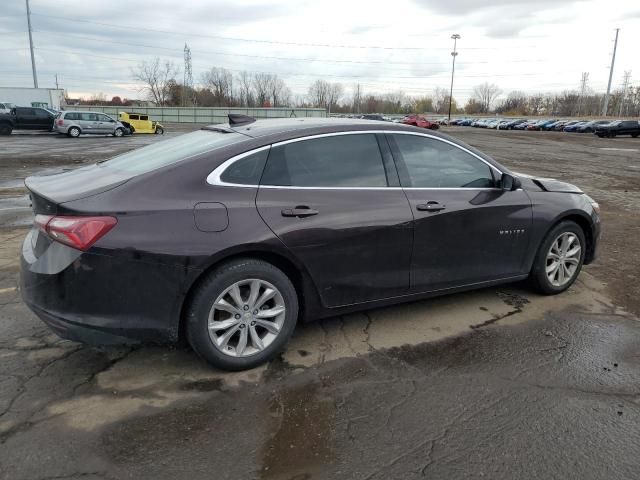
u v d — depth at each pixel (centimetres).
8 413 286
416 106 14288
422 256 386
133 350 359
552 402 308
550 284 469
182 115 6619
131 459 252
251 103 10438
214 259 307
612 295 484
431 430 279
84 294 291
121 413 288
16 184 1133
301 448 263
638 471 250
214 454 257
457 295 475
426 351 368
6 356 348
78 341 300
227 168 324
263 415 289
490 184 426
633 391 321
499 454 261
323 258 345
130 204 296
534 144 3188
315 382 325
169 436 269
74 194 301
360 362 351
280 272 333
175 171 313
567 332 403
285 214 329
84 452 256
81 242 285
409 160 388
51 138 2936
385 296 380
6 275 502
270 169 336
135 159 362
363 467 250
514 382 330
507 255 433
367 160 371
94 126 3145
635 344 384
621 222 816
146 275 296
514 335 396
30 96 4994
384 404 303
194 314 312
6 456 251
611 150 2709
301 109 6500
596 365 353
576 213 466
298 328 400
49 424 277
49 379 321
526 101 14150
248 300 328
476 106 14638
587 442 271
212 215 309
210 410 293
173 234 299
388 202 368
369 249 361
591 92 13225
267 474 244
